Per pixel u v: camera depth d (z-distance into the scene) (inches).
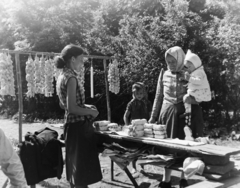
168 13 342.6
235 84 339.0
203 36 334.3
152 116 163.5
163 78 155.7
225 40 331.9
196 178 169.9
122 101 428.5
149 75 349.1
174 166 119.6
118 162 142.3
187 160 112.8
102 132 149.9
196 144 118.1
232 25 342.6
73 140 130.7
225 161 108.0
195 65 140.0
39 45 473.4
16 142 294.5
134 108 206.2
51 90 215.2
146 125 137.3
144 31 347.6
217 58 335.6
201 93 139.2
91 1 508.1
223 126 353.7
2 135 79.0
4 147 78.5
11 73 196.9
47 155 144.4
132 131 138.1
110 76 243.1
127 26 362.6
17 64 193.3
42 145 144.2
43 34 472.4
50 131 154.7
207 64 339.0
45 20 493.4
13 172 79.4
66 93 127.1
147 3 406.9
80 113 125.5
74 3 491.5
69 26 472.7
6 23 535.2
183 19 335.0
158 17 348.8
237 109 358.3
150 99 380.2
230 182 104.0
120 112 436.1
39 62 209.6
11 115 568.7
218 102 365.1
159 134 132.1
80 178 129.0
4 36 578.6
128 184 170.4
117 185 169.5
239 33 330.0
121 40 373.4
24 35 502.0
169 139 130.3
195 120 144.4
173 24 337.7
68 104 124.0
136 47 351.9
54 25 476.7
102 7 438.9
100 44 389.1
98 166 135.3
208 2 421.1
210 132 327.6
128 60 361.1
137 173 186.7
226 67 331.6
